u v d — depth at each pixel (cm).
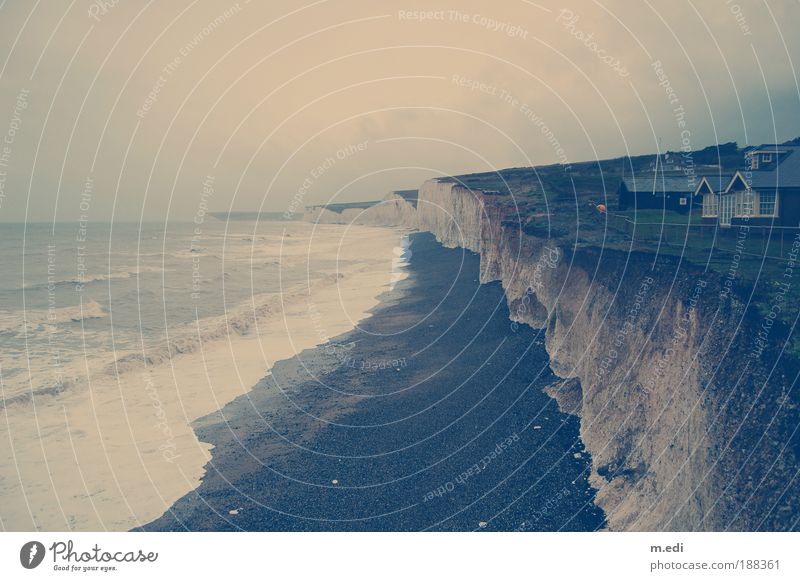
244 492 1950
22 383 2889
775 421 1364
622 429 1827
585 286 2520
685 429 1546
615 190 5178
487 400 2406
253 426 2423
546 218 3972
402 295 4706
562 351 2547
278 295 4984
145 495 1947
